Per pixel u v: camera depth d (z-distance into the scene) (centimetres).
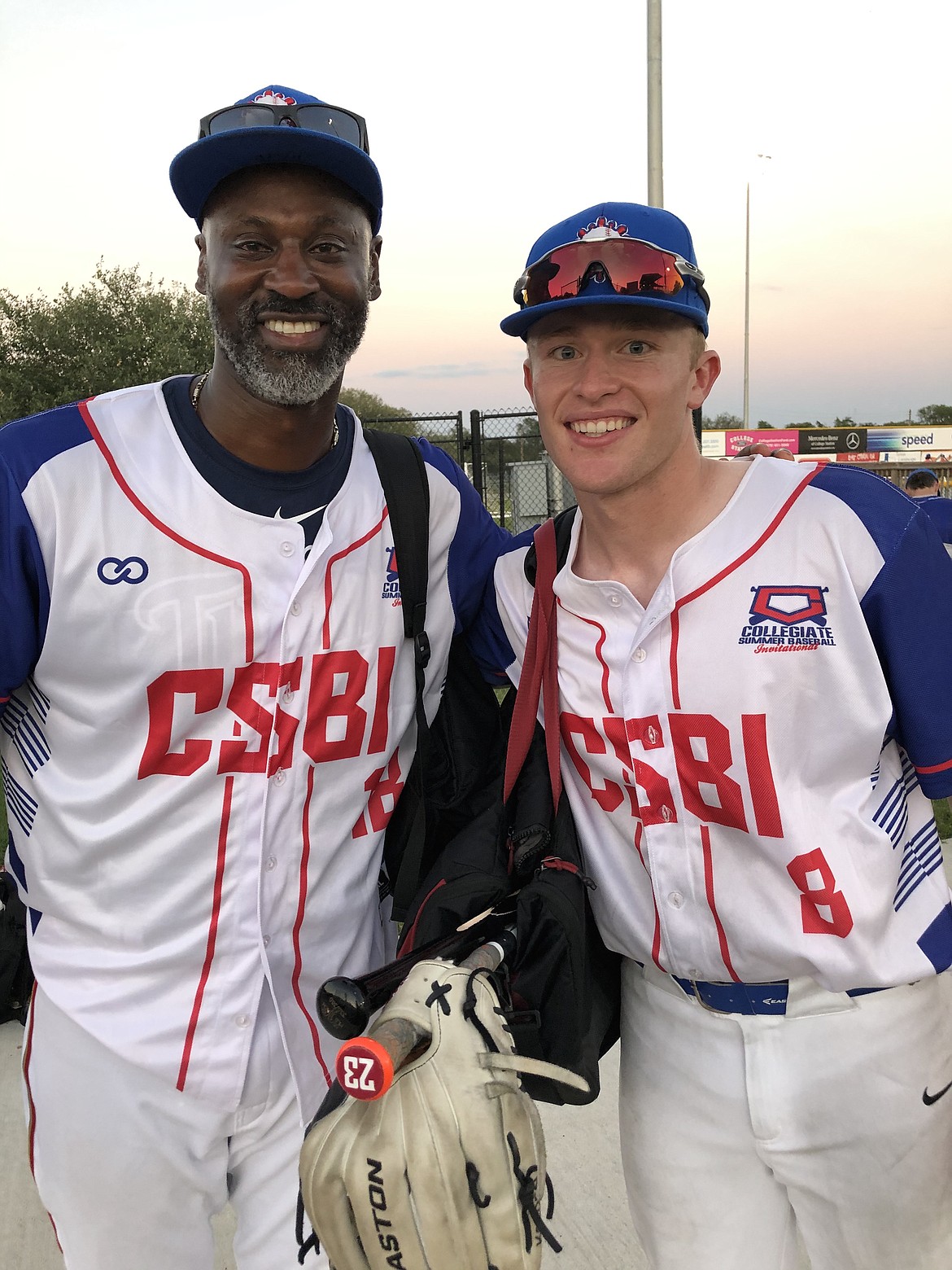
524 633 159
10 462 134
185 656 138
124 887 142
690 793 135
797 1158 140
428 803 163
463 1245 107
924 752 134
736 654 130
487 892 137
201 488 141
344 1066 104
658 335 129
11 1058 271
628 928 145
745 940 134
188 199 142
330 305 140
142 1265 146
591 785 146
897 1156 137
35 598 136
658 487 135
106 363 1950
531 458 1055
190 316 2019
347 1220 110
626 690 137
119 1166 142
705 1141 146
